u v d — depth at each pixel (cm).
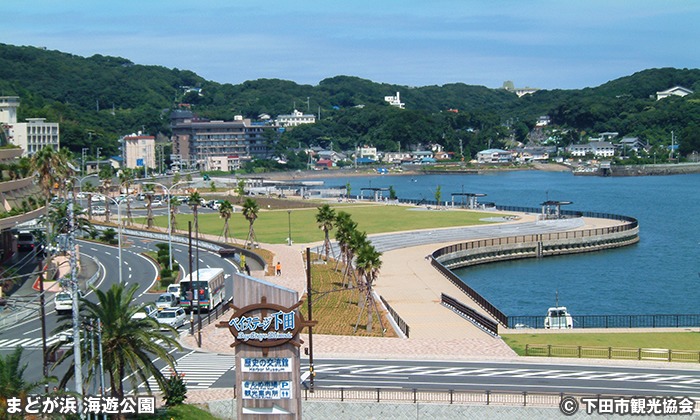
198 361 6278
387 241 14288
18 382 4038
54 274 9994
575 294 10925
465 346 6750
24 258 11100
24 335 7094
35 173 12606
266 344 4047
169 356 4984
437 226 16638
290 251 12888
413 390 5034
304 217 18912
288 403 4097
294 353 4081
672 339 6981
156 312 7612
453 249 13062
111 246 13838
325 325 7712
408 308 8612
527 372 5831
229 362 6219
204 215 19588
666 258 13938
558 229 15988
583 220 17662
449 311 8412
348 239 9812
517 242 14062
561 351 6481
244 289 4081
